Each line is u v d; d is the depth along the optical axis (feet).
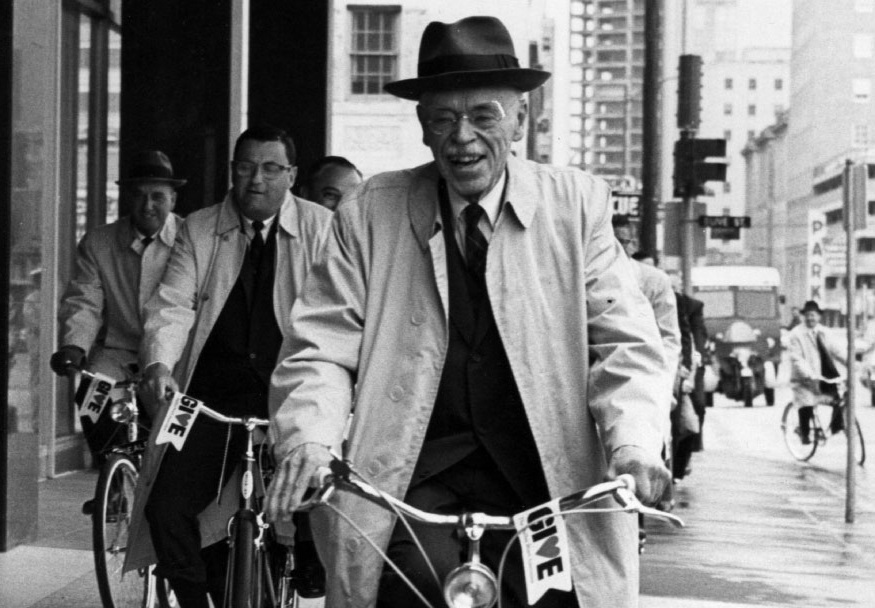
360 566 11.18
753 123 439.22
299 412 11.05
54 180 36.60
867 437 65.87
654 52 71.31
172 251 18.70
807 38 293.64
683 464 42.04
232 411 17.97
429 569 10.93
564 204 11.71
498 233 11.60
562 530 9.98
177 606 21.04
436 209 11.73
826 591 26.25
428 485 11.55
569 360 11.51
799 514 38.19
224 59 35.88
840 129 280.31
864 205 37.88
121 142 36.11
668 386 11.21
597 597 11.19
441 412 11.59
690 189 66.74
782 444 62.03
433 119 11.57
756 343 118.01
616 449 10.49
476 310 11.63
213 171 35.96
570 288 11.57
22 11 26.27
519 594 11.35
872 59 281.54
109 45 41.65
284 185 18.31
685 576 27.55
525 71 11.35
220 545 18.04
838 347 53.67
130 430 20.97
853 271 37.50
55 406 38.22
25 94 26.48
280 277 18.22
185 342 18.08
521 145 117.70
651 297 26.23
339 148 92.58
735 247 338.95
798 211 287.48
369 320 11.70
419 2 92.02
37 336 27.12
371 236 11.85
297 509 10.31
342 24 92.02
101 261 23.47
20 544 26.73
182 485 17.42
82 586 23.40
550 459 11.37
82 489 35.47
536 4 127.03
